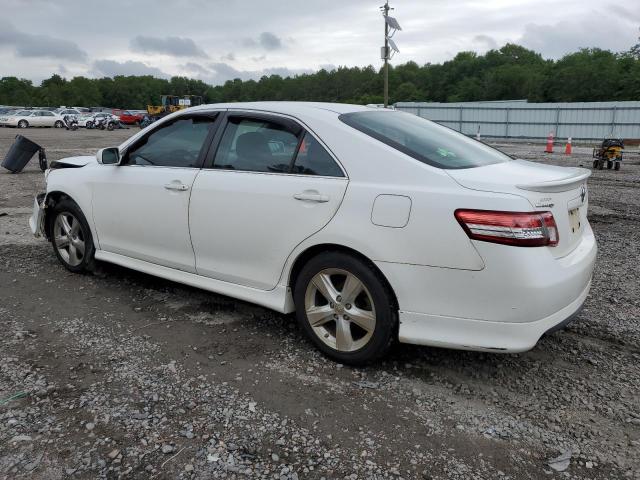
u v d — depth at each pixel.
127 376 3.27
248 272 3.81
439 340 3.08
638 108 31.23
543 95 90.00
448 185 3.03
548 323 2.96
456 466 2.54
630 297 4.70
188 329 3.97
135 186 4.39
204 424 2.81
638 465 2.56
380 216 3.14
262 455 2.58
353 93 104.25
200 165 4.04
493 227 2.85
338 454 2.60
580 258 3.22
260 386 3.20
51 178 5.19
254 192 3.66
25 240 6.48
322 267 3.41
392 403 3.05
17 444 2.62
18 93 133.75
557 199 3.06
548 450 2.67
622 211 8.92
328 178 3.38
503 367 3.48
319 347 3.56
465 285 2.95
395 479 2.44
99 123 45.28
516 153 22.80
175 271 4.30
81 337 3.80
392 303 3.22
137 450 2.60
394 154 3.24
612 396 3.15
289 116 3.69
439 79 113.12
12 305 4.38
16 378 3.22
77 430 2.73
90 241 4.96
